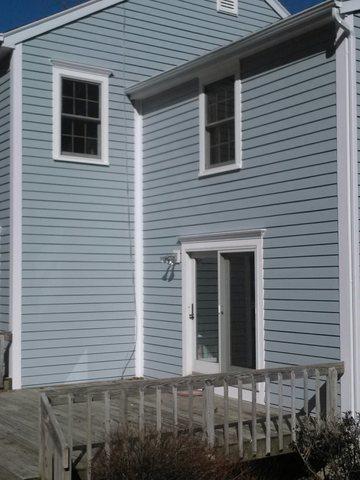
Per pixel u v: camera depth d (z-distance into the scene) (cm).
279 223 859
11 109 1055
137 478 511
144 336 1148
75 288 1097
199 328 1021
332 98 791
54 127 1089
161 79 1082
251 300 907
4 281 1070
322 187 798
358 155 768
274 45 880
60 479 523
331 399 729
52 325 1072
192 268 1040
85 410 831
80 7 1121
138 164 1171
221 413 810
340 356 759
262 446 685
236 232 923
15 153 1049
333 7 763
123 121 1165
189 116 1053
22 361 1041
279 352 845
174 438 561
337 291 770
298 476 713
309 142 821
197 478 525
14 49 1055
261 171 895
